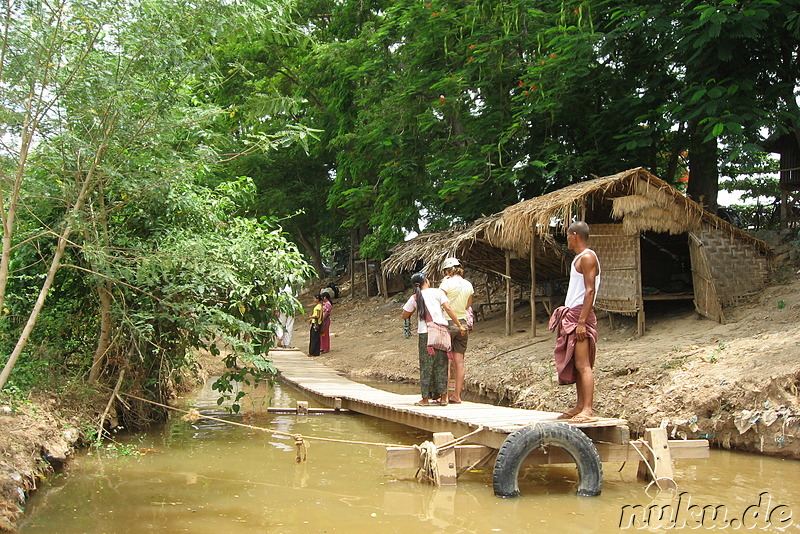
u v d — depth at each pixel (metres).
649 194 12.02
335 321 25.22
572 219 12.12
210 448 8.13
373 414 9.73
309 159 29.05
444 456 6.45
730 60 12.49
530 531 5.15
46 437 6.64
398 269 16.19
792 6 12.09
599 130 15.01
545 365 11.37
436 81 16.45
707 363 9.25
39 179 7.06
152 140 7.32
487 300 18.80
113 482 6.43
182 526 5.17
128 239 8.05
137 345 8.47
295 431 9.38
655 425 8.34
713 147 14.52
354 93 21.56
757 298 12.06
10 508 5.19
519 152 16.11
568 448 6.12
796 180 15.22
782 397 7.70
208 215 9.13
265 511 5.60
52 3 6.25
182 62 6.97
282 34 7.82
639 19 12.95
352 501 5.95
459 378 8.80
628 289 12.26
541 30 14.73
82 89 6.55
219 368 15.86
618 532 5.14
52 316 8.52
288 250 9.56
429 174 17.69
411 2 16.66
